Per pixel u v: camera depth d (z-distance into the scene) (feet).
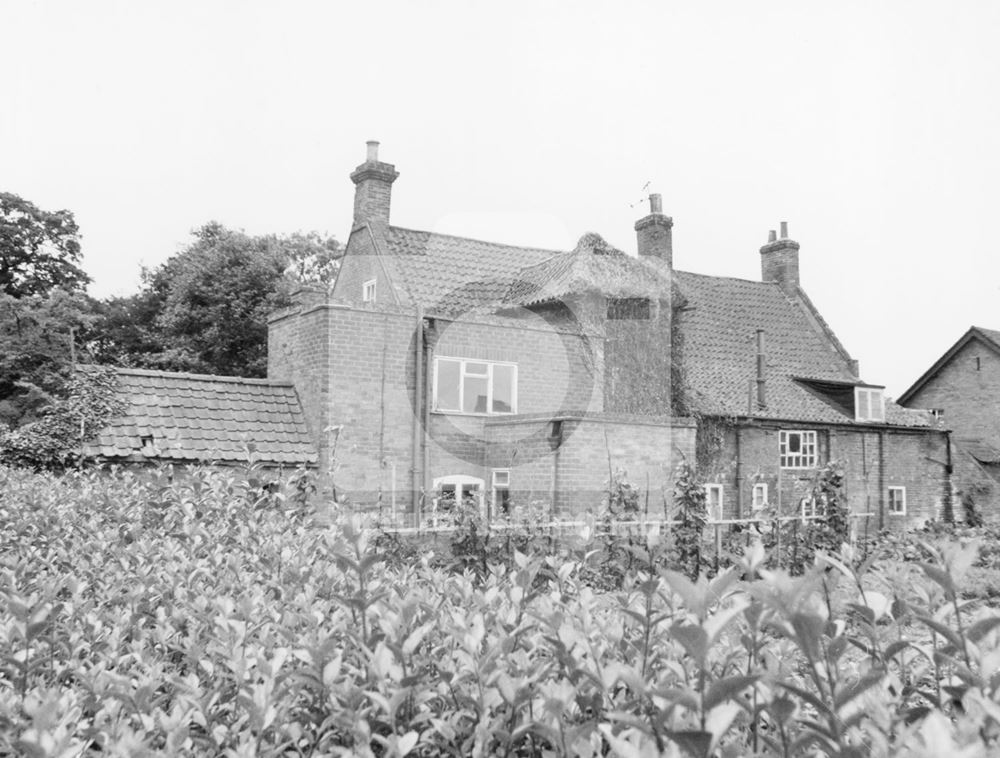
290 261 140.77
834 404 87.71
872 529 82.84
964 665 5.69
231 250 131.75
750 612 5.46
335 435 48.19
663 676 6.37
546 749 6.42
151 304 139.03
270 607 9.60
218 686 7.08
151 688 6.74
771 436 77.92
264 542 13.93
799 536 44.50
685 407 70.49
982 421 120.06
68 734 5.41
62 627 9.50
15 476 25.81
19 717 7.06
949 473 90.74
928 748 3.47
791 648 7.50
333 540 10.48
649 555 8.41
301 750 6.61
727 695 4.78
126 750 5.32
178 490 19.21
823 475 47.24
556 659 7.19
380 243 67.36
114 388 47.78
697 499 40.45
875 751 4.50
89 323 83.05
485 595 8.29
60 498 20.80
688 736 4.56
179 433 46.98
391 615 7.13
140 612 10.32
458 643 7.78
